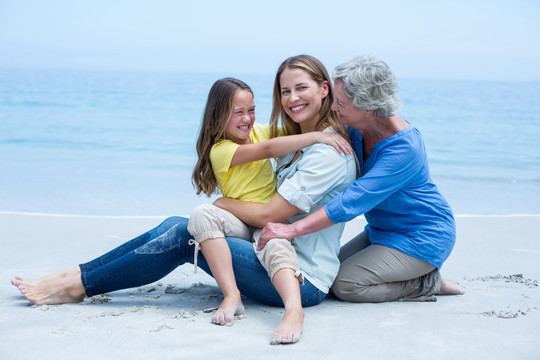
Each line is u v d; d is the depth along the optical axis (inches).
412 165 133.3
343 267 143.8
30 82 1375.5
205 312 133.9
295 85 138.6
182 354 109.0
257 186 141.3
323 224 130.0
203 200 329.7
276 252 127.3
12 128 686.5
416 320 130.6
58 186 365.4
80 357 107.4
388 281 142.6
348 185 136.9
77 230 235.3
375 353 110.9
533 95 1129.4
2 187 358.6
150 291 156.9
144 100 1033.5
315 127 144.7
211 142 146.9
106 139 620.4
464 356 109.9
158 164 472.4
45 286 138.8
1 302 141.6
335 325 126.6
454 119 840.9
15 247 204.4
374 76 127.0
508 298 149.0
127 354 108.9
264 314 133.9
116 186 370.0
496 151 577.6
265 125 157.6
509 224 258.5
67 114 838.5
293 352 110.7
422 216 140.3
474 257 200.4
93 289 139.8
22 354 108.6
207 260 131.7
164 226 139.5
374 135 138.0
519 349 113.4
